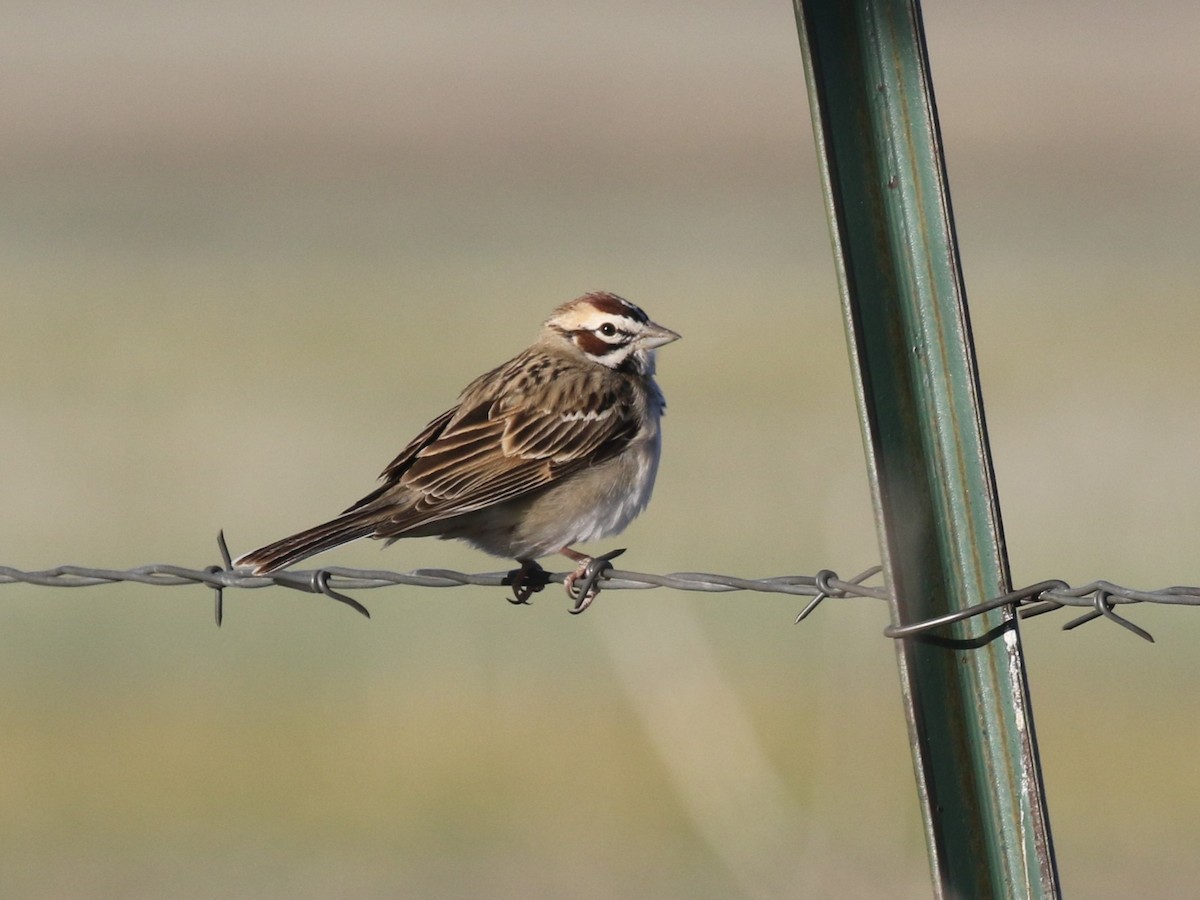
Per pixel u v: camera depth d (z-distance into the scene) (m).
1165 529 18.19
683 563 17.47
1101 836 12.94
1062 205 43.62
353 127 58.06
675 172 51.19
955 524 5.73
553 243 40.25
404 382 26.17
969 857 5.72
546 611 17.86
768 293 32.97
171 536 19.39
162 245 40.00
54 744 14.88
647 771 14.12
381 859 12.93
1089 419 22.23
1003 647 5.71
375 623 17.75
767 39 78.69
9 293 33.78
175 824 13.55
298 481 20.98
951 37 72.50
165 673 16.48
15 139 54.62
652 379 9.61
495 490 8.86
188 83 65.38
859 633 12.65
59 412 24.56
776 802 8.99
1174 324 29.00
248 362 27.89
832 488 17.34
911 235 5.72
